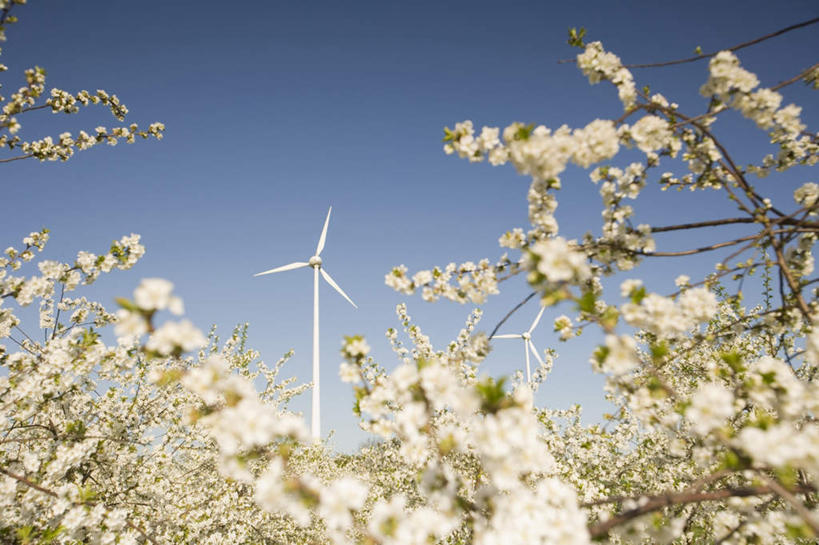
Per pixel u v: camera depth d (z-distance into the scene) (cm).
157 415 870
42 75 588
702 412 254
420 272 438
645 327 324
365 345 331
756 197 387
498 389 254
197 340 254
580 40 405
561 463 823
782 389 279
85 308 768
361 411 322
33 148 651
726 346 683
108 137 726
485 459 258
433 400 297
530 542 236
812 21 297
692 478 720
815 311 378
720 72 343
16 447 685
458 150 365
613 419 417
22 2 469
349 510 261
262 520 1013
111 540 507
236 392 262
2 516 495
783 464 223
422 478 300
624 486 853
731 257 353
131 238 645
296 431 259
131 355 522
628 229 428
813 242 416
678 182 464
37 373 523
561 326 403
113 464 775
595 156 343
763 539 320
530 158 335
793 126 372
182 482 990
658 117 377
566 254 273
